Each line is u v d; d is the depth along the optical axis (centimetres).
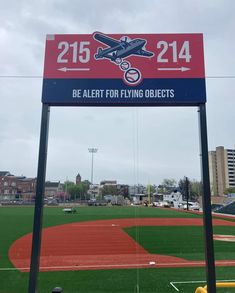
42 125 524
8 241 1916
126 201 10419
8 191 13150
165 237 2141
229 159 11050
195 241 1956
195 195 10712
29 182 13462
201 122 524
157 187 12650
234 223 3406
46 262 1321
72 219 3559
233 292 874
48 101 534
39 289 913
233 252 1560
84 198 12656
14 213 4325
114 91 538
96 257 1443
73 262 1320
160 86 538
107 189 12625
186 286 939
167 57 547
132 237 2139
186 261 1329
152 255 1488
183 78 539
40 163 504
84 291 895
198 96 533
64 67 544
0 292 885
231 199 7988
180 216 4188
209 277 468
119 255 1496
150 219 3653
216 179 11069
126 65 545
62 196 12525
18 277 1059
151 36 553
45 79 541
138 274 1094
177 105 541
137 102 535
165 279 1021
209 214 481
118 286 945
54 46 551
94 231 2470
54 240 1998
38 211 488
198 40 552
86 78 541
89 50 550
